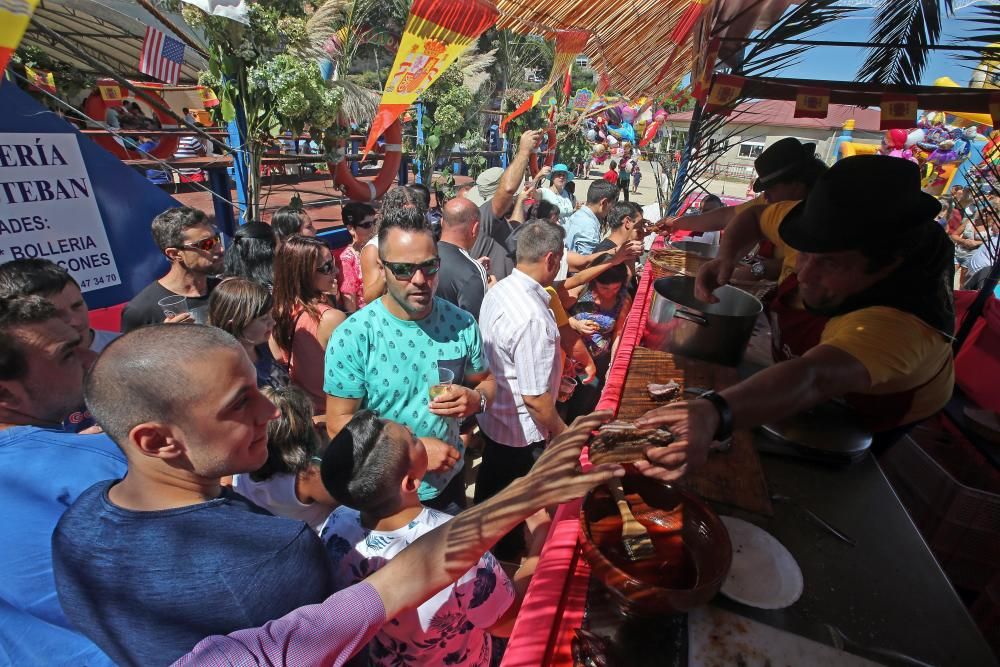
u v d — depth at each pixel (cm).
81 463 145
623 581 106
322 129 415
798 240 133
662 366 222
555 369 275
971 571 226
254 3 344
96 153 300
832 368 114
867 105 335
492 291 278
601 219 571
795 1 304
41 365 166
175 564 98
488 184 657
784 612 115
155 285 298
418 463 155
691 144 459
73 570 101
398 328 228
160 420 102
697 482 150
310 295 296
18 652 128
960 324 316
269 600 99
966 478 228
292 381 305
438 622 141
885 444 178
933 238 126
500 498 106
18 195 271
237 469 113
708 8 234
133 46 920
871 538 137
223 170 481
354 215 433
